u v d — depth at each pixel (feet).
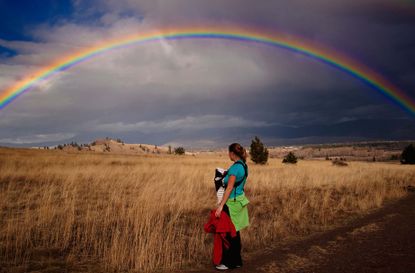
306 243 24.58
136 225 25.70
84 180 52.80
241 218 19.72
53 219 29.27
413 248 22.79
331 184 58.59
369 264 19.77
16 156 99.76
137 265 19.76
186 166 91.09
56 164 77.10
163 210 32.45
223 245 19.66
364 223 30.91
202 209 36.37
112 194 40.06
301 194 47.19
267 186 51.78
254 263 20.48
